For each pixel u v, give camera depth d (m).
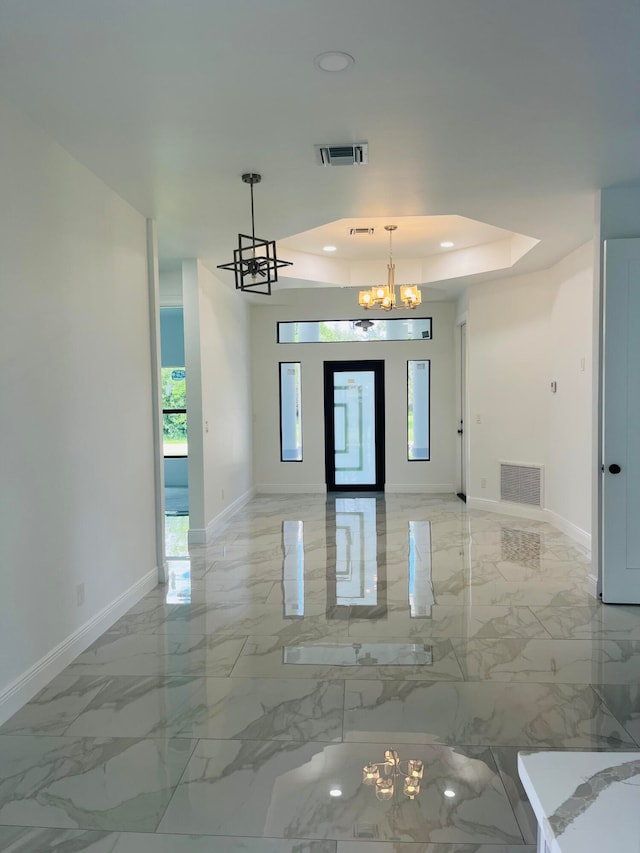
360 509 7.46
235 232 4.77
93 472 3.47
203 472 5.81
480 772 2.17
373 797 2.05
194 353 5.75
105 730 2.50
